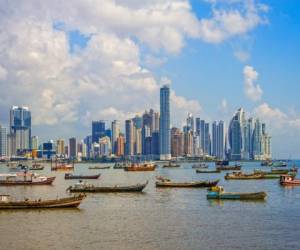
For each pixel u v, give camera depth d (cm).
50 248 6925
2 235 7856
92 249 6862
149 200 12700
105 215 9925
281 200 12656
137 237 7638
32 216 9725
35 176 19062
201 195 14038
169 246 7038
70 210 10600
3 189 16938
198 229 8294
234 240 7412
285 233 7938
